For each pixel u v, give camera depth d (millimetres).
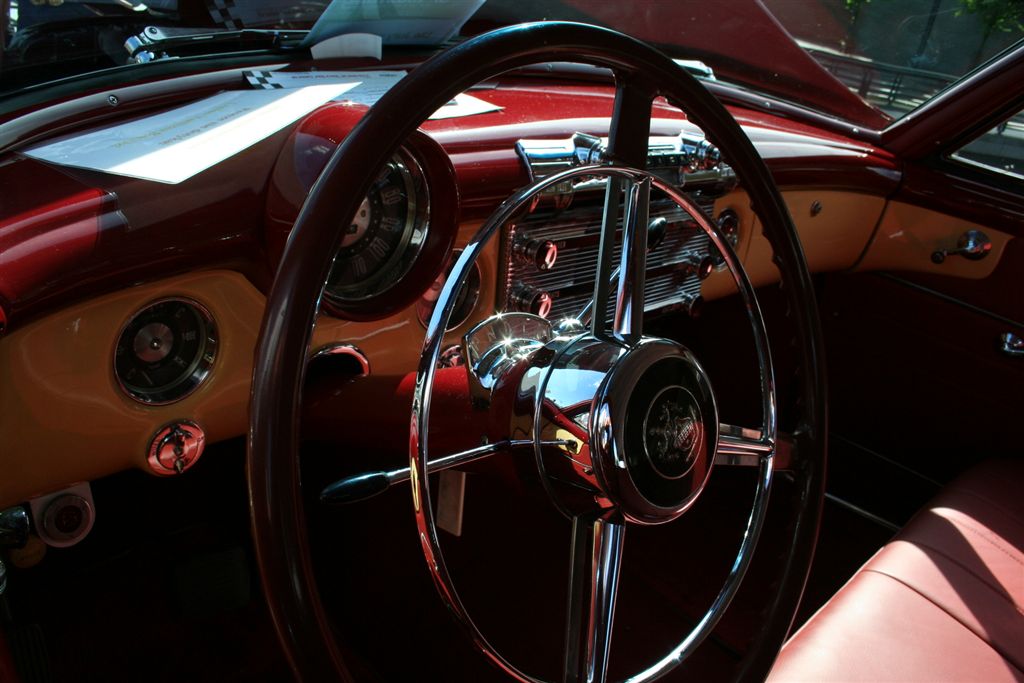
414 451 656
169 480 1491
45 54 1090
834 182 1633
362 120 624
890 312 1842
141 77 1147
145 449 923
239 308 921
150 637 1420
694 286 1497
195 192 847
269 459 580
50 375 819
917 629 1018
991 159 1665
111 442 898
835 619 1038
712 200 1399
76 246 781
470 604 1516
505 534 1668
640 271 815
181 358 924
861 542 1797
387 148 621
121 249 799
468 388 802
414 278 923
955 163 1712
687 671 1437
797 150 1560
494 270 1108
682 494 725
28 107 1059
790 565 965
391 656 1417
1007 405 1694
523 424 723
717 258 1506
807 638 1014
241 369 956
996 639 1009
